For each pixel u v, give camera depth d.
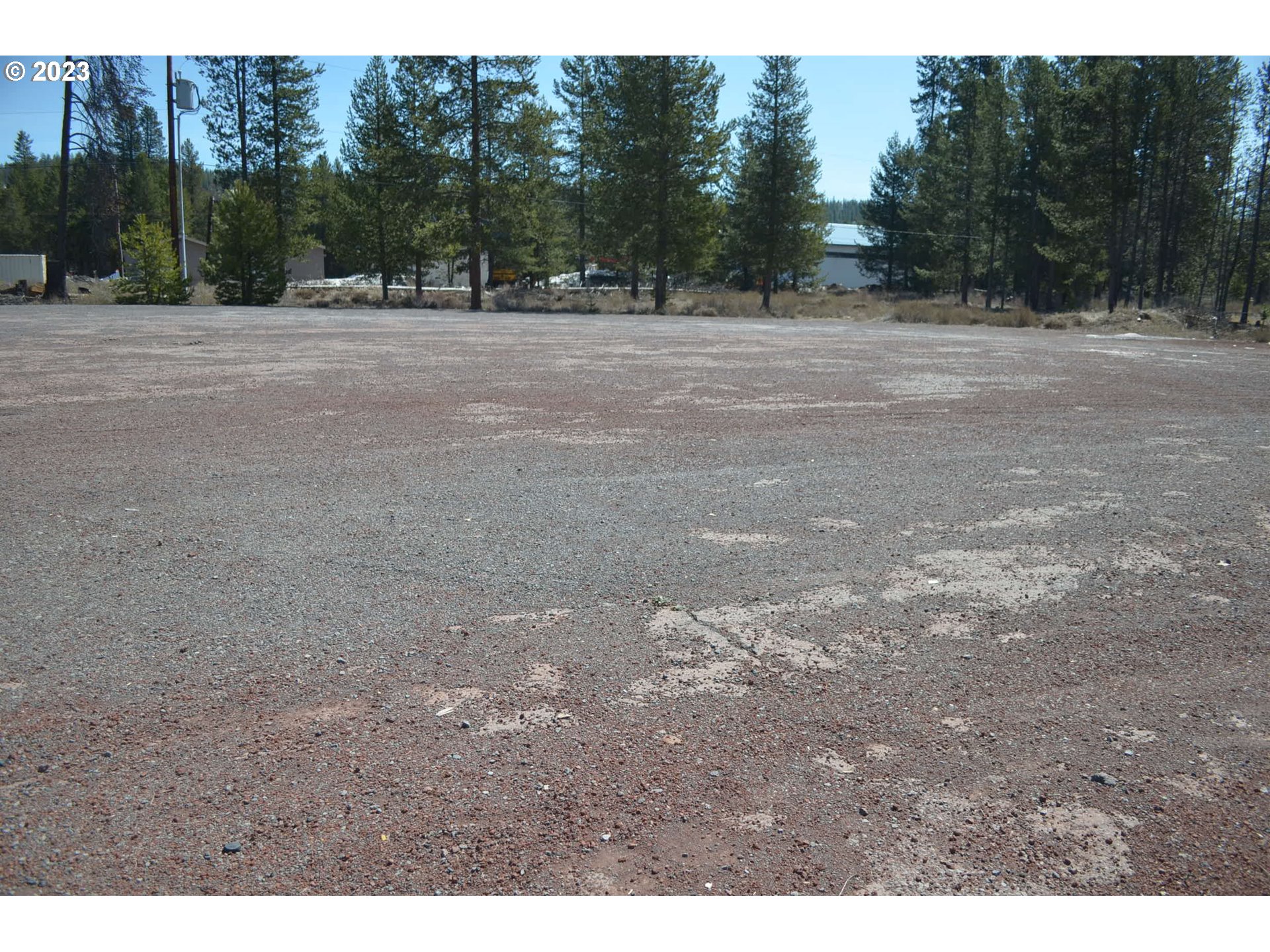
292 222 53.50
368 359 15.18
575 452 8.12
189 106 42.25
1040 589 4.87
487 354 16.62
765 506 6.41
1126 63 41.84
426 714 3.39
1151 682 3.84
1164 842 2.79
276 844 2.63
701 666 3.86
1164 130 41.81
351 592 4.58
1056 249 47.59
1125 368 16.08
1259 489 7.18
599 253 53.00
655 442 8.66
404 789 2.91
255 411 9.85
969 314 40.84
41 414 9.40
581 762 3.10
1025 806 2.94
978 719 3.49
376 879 2.51
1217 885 2.61
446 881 2.52
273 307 35.59
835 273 83.50
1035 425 9.95
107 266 71.81
